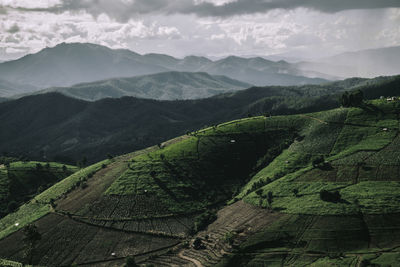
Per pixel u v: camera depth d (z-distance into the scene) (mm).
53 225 155375
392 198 122438
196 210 162125
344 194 131500
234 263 110938
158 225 149250
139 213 157000
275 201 143000
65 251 135750
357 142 177875
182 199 169000
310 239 112188
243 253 114125
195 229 143750
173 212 158500
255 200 150750
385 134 176000
